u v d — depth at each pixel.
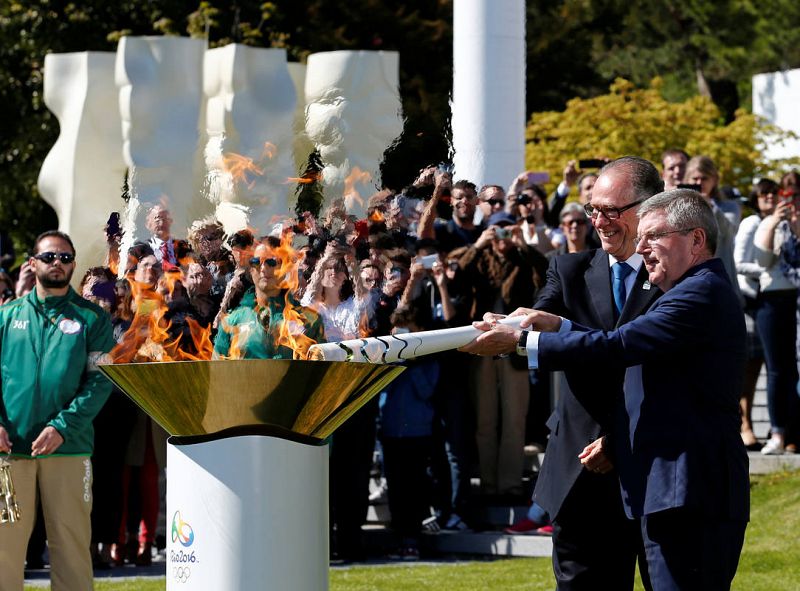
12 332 11.69
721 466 7.68
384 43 37.78
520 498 16.58
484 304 15.38
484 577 13.84
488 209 15.54
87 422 11.60
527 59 44.09
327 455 7.11
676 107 32.44
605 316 8.67
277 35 35.94
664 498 7.64
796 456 16.98
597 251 9.02
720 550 7.68
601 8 47.62
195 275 8.34
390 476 16.19
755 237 17.55
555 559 8.88
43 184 23.81
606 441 8.40
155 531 16.36
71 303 11.81
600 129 32.00
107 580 14.75
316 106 8.25
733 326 7.84
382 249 8.24
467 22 17.45
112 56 23.98
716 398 7.78
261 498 6.68
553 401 17.33
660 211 8.00
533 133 33.69
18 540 11.48
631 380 8.05
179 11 36.81
